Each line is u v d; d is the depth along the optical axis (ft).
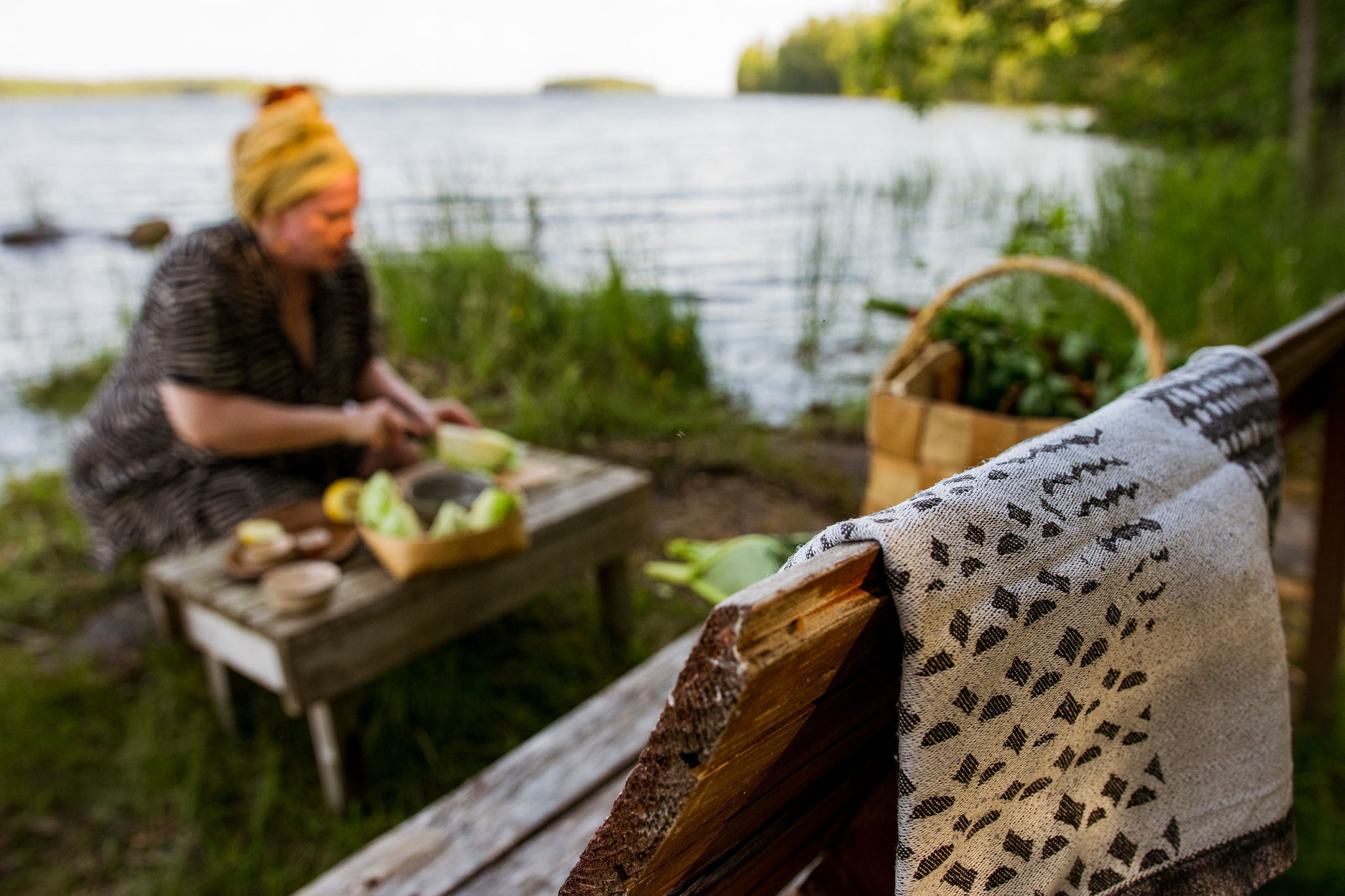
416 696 7.64
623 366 15.47
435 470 8.04
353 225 7.26
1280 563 9.40
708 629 1.31
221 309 7.20
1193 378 2.53
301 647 5.82
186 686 8.04
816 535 1.64
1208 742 2.20
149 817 6.81
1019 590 1.63
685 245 31.14
